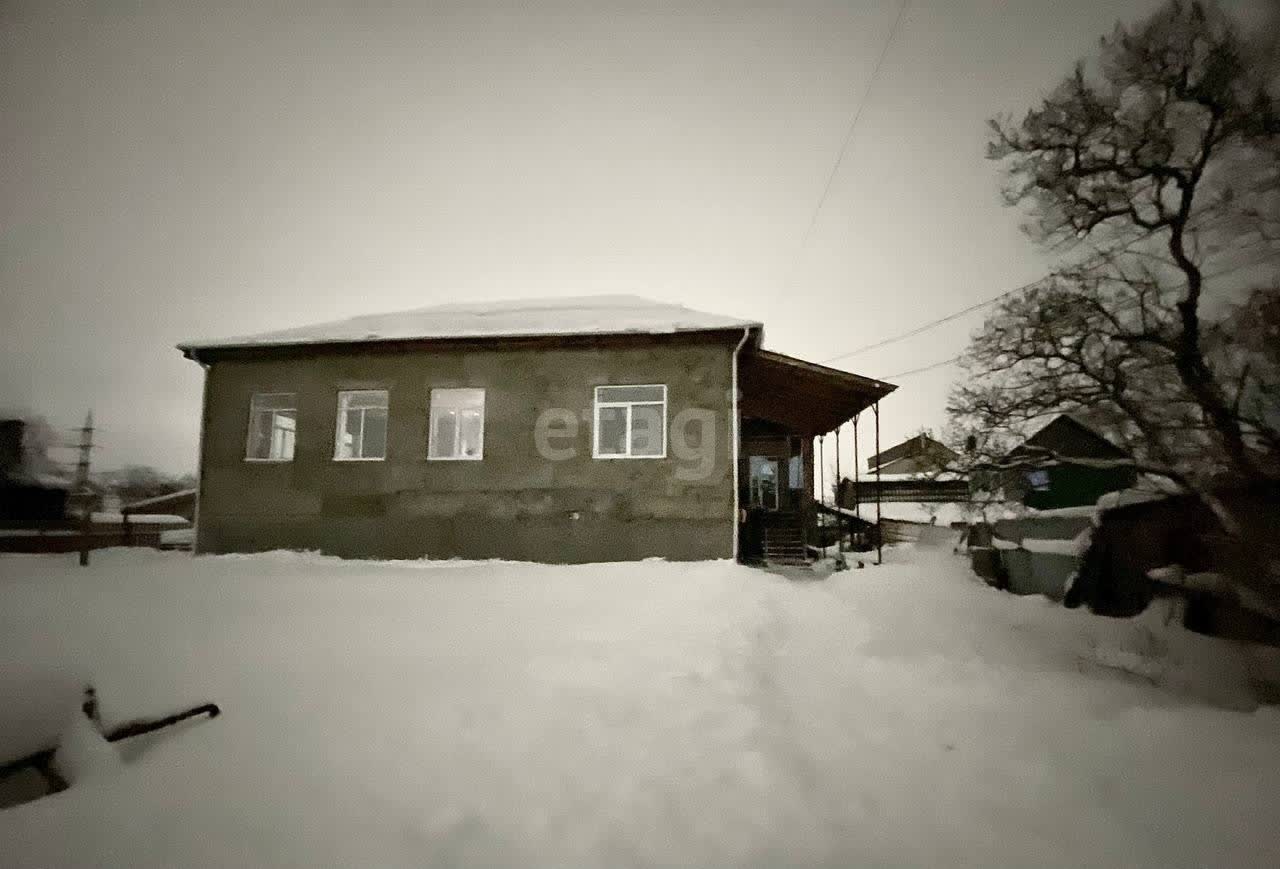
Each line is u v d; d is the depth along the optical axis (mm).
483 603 6770
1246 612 7023
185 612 6238
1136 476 10609
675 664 4652
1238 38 8539
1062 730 4242
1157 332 9156
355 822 2541
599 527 10211
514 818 2641
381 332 11055
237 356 11445
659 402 10547
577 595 7191
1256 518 7668
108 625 5547
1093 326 9750
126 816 2523
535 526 10344
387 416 10922
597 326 10578
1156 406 9258
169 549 16859
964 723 4344
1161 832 2891
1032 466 10695
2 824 2416
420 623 5871
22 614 5914
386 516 10672
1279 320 8438
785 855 2529
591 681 4258
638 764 3184
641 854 2445
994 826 2900
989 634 7504
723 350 10375
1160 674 5980
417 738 3344
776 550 13344
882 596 9234
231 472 11156
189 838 2393
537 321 11414
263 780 2863
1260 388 8500
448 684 4164
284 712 3676
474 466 10617
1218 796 3254
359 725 3502
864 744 3900
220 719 3572
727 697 4137
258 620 5941
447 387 10883
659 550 10055
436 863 2301
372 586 7777
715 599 6922
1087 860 2639
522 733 3447
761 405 13617
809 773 3361
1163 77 9078
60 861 2219
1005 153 10844
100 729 3199
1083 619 8484
